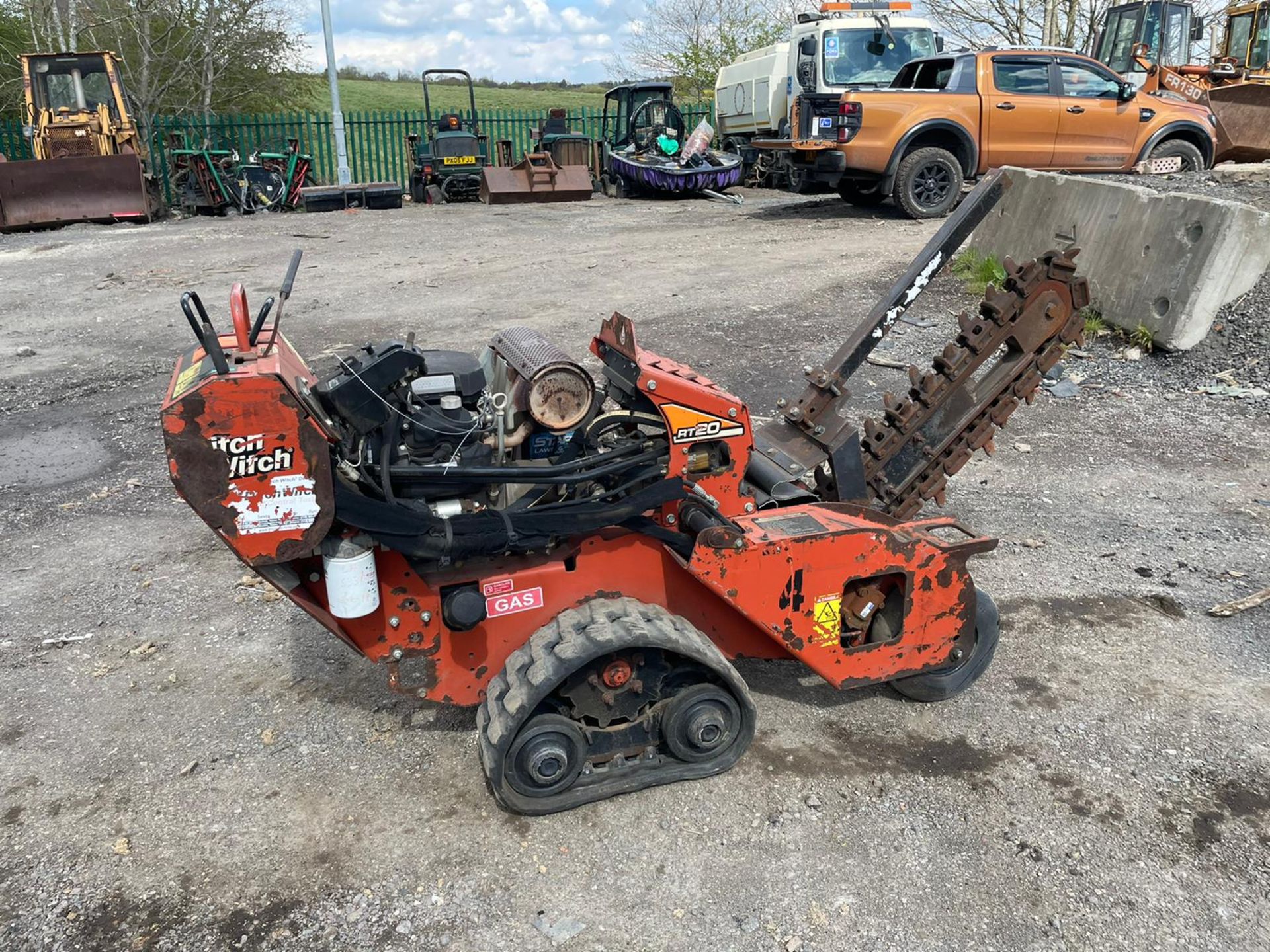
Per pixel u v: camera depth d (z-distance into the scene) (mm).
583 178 18922
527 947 2658
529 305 9609
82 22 23938
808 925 2725
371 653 3061
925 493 3961
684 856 2969
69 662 4035
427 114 21000
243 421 2510
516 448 3145
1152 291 7711
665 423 3117
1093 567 4793
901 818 3131
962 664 3646
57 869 2939
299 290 10492
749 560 3127
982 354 3754
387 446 2750
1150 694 3781
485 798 3223
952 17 25594
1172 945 2658
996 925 2727
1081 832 3068
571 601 3207
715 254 11867
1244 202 9305
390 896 2828
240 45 26078
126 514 5441
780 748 3469
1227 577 4676
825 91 16578
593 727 3150
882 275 10273
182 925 2734
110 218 15797
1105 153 13078
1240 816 3127
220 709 3729
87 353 8383
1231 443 6301
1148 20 17562
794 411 3744
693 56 33062
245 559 2645
